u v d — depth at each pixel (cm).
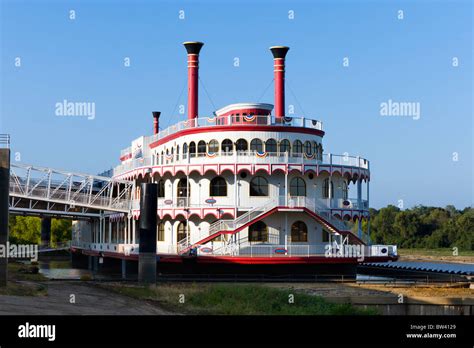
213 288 5731
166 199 8375
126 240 9525
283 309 5141
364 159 8506
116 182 9300
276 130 8075
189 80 9019
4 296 4638
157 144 9400
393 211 19762
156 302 5288
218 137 8081
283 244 7906
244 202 8019
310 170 7931
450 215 19712
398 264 12325
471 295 6144
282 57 8806
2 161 4962
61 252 14388
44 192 8831
